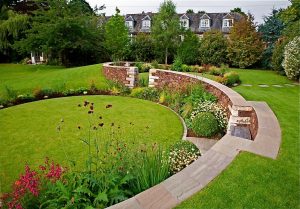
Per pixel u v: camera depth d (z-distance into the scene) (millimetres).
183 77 11148
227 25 34281
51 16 22031
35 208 3500
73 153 6051
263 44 21547
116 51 23703
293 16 19797
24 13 28016
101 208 3055
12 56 28797
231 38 22031
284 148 4227
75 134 7312
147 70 17906
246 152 4047
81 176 3670
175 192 3094
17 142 6828
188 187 3182
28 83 14922
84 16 23562
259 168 3607
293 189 3188
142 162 3785
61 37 21969
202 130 6816
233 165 3670
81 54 25078
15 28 25141
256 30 22469
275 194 3086
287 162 3787
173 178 3371
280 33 23047
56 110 10000
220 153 4016
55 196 3520
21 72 21078
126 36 23609
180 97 10047
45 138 7066
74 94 13172
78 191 3182
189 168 3607
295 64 13102
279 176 3439
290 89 11312
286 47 13859
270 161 3803
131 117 8906
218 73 16062
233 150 4129
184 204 2887
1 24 25594
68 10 22516
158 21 25000
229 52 21766
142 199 2975
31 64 27094
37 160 5785
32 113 9648
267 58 20938
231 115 6473
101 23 30250
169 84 11953
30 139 7012
